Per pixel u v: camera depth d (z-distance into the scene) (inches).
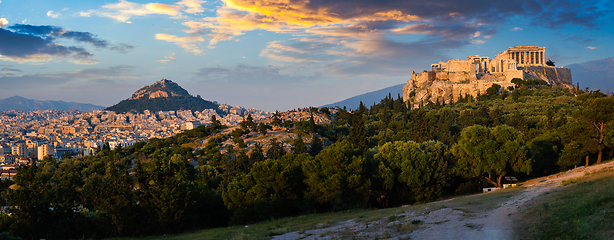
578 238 860.0
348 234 1254.9
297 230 1481.3
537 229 1003.3
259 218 2172.7
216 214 2564.0
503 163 2620.6
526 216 1160.8
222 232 1733.5
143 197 2159.2
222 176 4783.5
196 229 2144.4
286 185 2413.9
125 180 2201.0
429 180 2608.3
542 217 1090.7
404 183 2655.0
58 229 2022.6
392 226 1294.3
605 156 3085.6
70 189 3112.7
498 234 1034.1
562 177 2230.6
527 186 2116.1
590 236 845.2
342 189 2393.0
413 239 1093.8
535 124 5782.5
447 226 1200.2
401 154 2704.2
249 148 7096.5
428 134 3973.9
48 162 6678.2
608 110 2802.7
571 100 7431.1
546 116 5871.1
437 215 1418.6
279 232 1446.9
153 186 2134.6
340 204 2362.2
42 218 1998.0
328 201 2409.0
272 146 6314.0
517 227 1072.8
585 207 1030.4
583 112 2930.6
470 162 2760.8
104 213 2116.1
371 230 1279.5
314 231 1401.3
